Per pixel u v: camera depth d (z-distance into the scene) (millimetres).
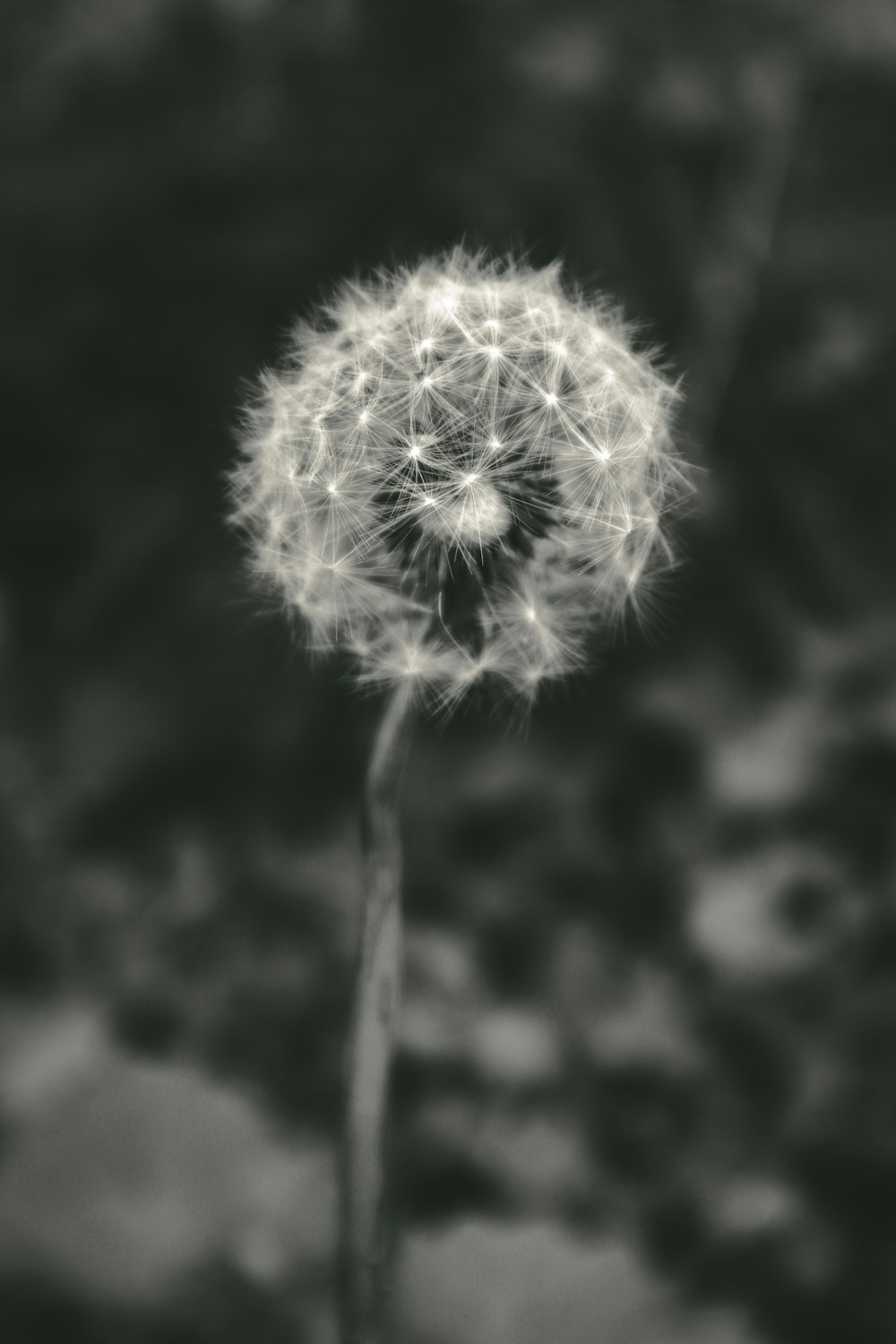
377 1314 350
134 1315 376
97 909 575
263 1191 383
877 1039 487
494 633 356
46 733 689
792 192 798
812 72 733
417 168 736
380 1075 349
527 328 357
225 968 557
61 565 772
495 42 726
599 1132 468
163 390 766
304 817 683
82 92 726
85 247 727
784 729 598
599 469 354
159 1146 384
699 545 721
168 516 742
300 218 737
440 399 353
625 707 664
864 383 771
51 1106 393
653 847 590
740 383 782
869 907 526
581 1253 378
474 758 667
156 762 697
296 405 363
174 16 714
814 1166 454
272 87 731
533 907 581
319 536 360
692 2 724
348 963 558
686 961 530
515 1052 489
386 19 733
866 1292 432
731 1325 375
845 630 660
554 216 760
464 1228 381
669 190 774
